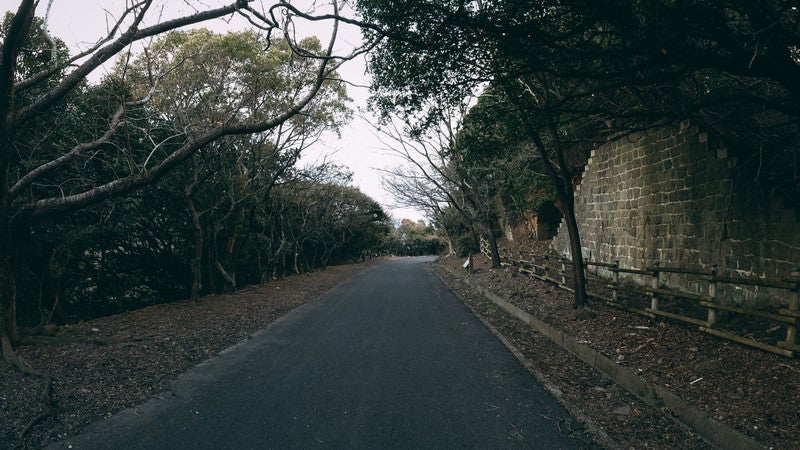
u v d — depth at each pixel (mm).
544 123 8070
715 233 8562
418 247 72000
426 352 7297
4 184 6941
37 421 4473
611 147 13234
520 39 5973
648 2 4762
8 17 9781
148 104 12602
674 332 6953
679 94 8797
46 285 12312
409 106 7398
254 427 4371
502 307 12109
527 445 3953
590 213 14969
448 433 4195
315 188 26031
